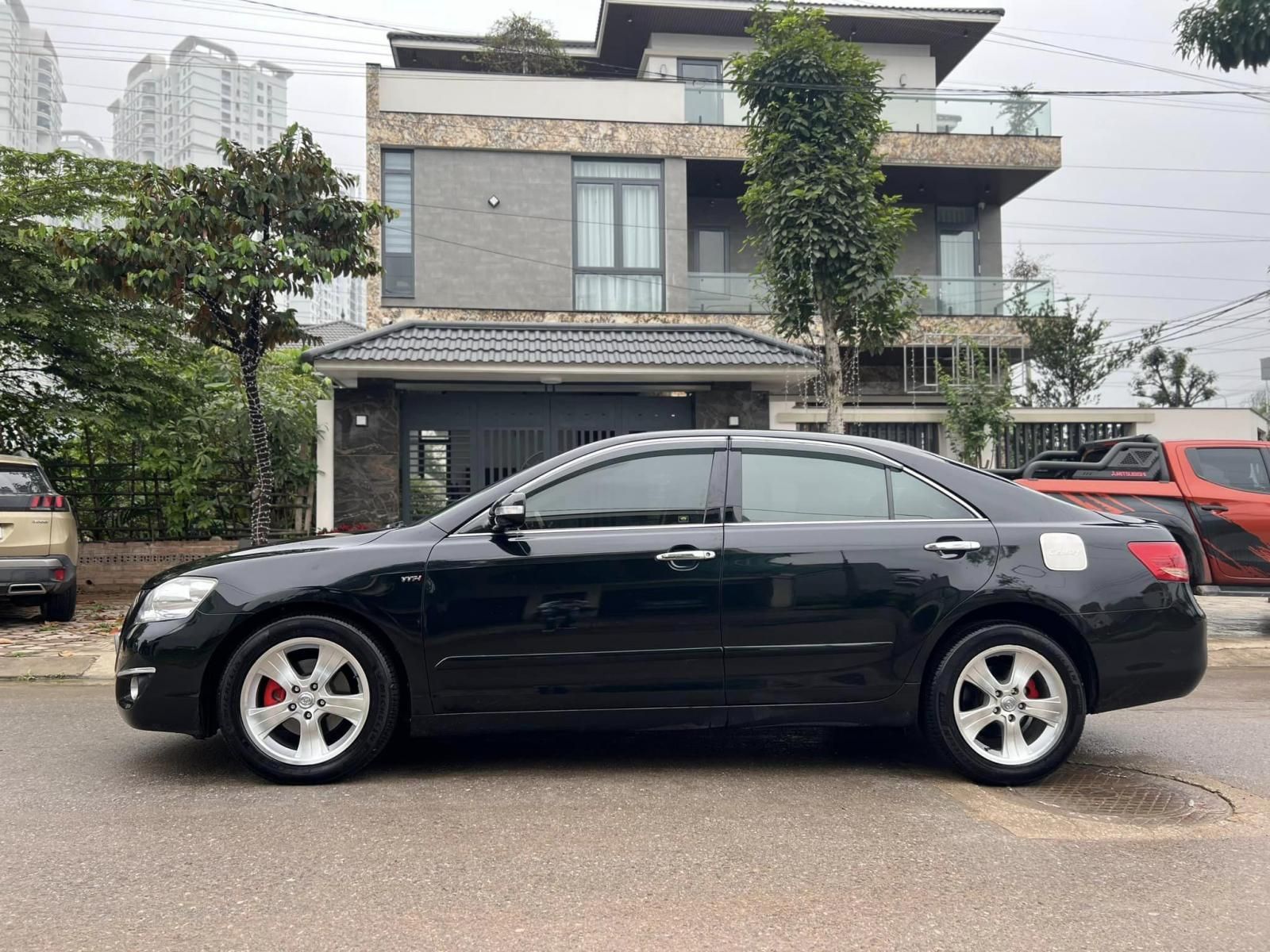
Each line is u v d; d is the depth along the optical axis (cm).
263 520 929
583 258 1848
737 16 2072
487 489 471
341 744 448
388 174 1823
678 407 1303
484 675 446
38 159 1093
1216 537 878
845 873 351
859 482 476
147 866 353
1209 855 371
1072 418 1487
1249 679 748
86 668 734
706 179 2006
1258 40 962
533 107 1867
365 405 1240
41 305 1053
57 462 1245
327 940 296
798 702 456
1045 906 324
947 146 1991
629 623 448
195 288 827
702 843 380
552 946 293
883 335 1094
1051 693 455
